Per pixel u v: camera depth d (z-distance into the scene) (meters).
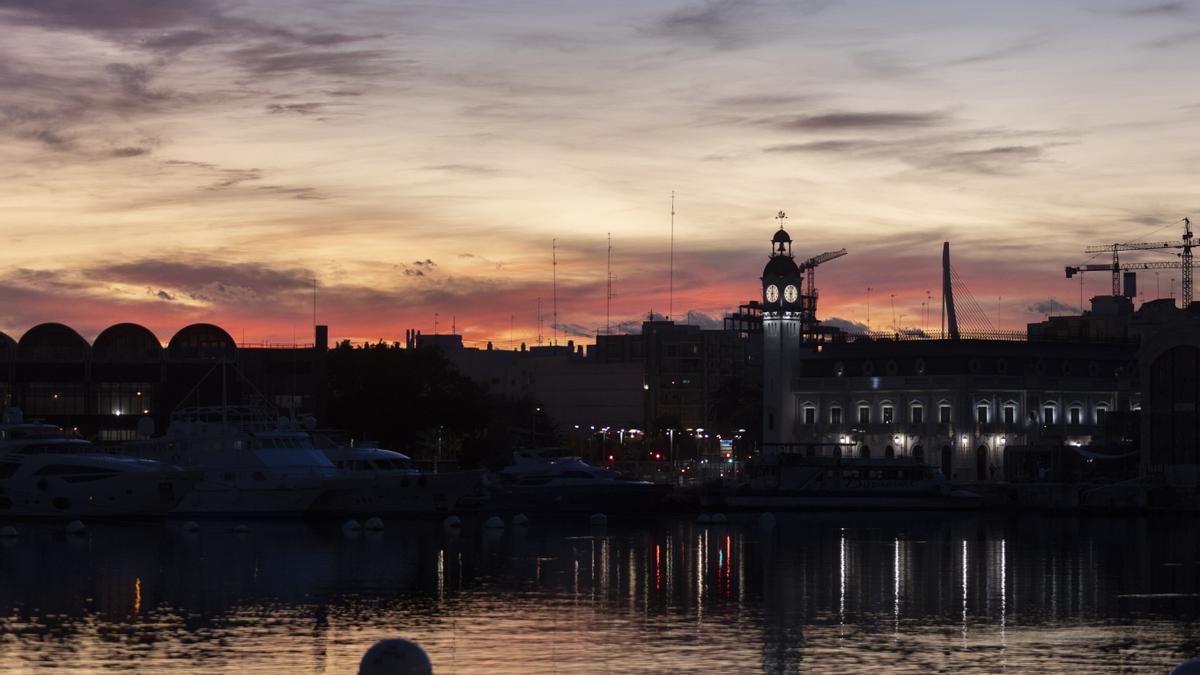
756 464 169.50
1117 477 167.62
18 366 189.50
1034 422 198.25
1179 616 64.88
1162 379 160.25
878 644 57.09
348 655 54.22
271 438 125.56
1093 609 67.19
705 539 111.12
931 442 196.62
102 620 62.34
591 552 96.94
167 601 68.44
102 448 129.62
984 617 64.38
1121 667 52.59
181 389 192.88
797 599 70.56
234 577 78.69
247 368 197.75
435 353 180.62
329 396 177.75
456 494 131.38
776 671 51.62
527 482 144.12
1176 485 154.75
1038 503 157.38
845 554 96.81
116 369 191.75
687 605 68.19
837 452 170.50
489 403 188.12
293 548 98.00
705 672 51.56
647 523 134.25
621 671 51.62
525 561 89.25
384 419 171.00
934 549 101.69
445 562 88.25
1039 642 57.62
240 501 123.62
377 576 79.75
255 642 56.94
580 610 66.31
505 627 61.09
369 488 127.38
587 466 148.75
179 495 120.62
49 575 79.31
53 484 118.88
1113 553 98.50
